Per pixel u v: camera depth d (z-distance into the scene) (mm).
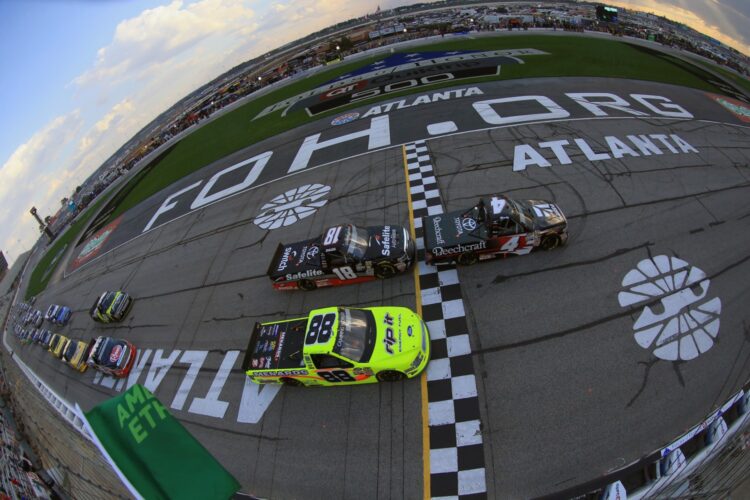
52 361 18344
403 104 26781
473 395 9078
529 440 8125
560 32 44219
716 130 18672
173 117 85938
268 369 10188
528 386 9008
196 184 26578
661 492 7023
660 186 14227
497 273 11820
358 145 22391
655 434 7848
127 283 19266
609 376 8867
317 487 8523
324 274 12672
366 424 9211
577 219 13258
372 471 8406
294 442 9445
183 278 17281
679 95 23750
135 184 36094
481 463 7973
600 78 26641
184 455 5328
